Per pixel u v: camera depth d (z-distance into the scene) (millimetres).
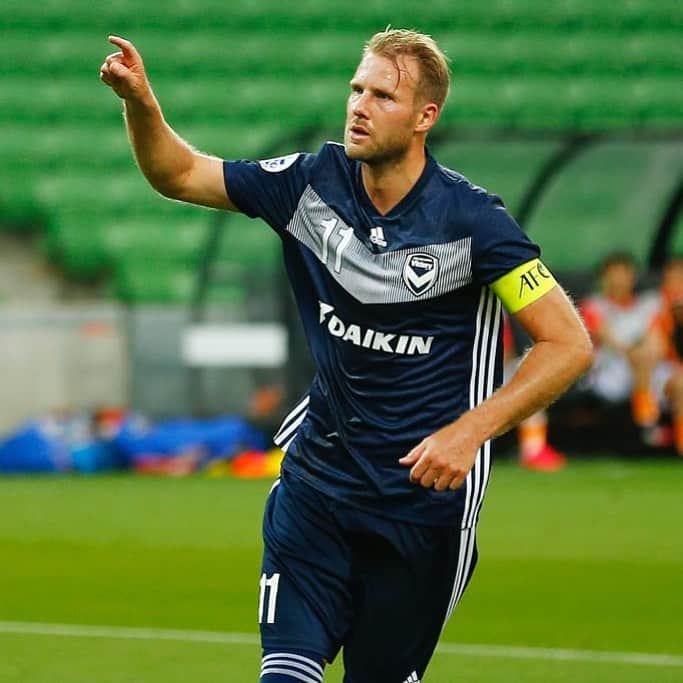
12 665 22328
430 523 14641
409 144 14359
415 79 14250
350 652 15211
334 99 68500
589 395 56031
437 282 14305
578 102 68562
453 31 69812
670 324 54938
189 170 15141
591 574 31328
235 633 24891
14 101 67938
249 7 70188
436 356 14539
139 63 14586
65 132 67312
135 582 30375
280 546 14914
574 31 69688
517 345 52875
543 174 53844
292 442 15375
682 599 28406
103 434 55906
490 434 13648
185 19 69938
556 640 24484
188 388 58062
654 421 56000
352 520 14703
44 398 58469
